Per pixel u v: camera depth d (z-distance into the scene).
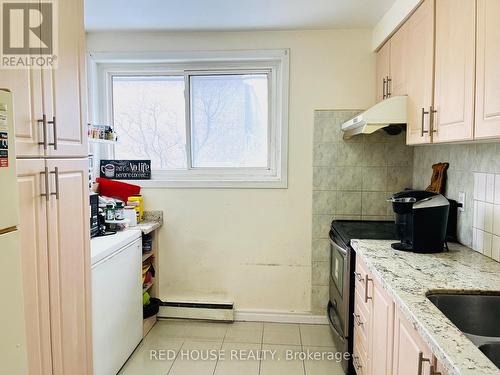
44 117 1.35
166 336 2.79
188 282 3.11
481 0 1.32
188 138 3.12
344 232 2.44
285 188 2.97
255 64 3.01
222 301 3.09
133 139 3.19
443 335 1.03
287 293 3.04
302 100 2.90
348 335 2.25
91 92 3.03
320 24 2.73
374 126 2.17
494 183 1.77
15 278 1.04
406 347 1.29
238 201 3.02
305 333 2.85
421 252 1.89
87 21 2.67
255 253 3.04
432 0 1.74
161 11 2.47
